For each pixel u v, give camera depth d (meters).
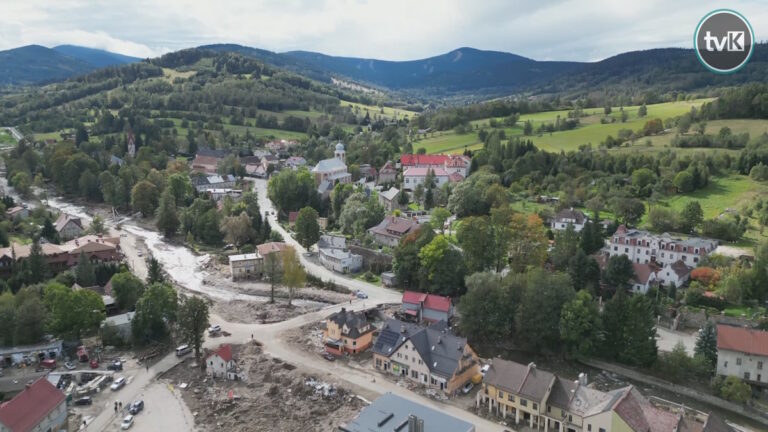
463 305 124.00
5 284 141.75
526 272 138.75
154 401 98.00
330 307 144.38
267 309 143.50
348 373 108.62
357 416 84.38
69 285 147.00
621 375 111.62
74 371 107.88
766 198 194.75
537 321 116.62
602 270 148.00
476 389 104.06
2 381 103.69
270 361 112.94
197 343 112.19
